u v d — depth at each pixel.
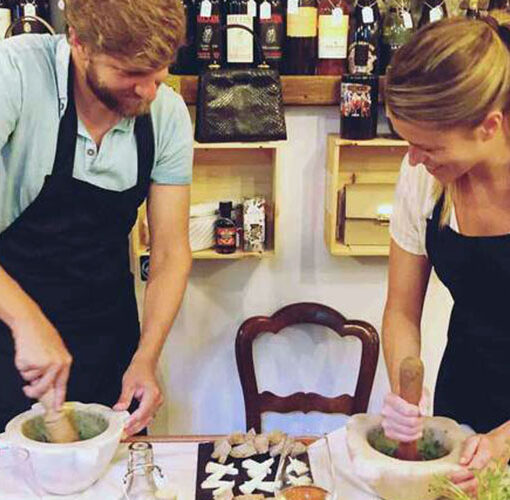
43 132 1.83
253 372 2.76
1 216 1.91
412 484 1.42
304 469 1.54
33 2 2.42
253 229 2.62
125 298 2.15
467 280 1.65
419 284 1.78
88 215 1.96
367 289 2.82
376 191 2.61
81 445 1.48
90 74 1.65
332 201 2.57
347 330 2.72
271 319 2.74
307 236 2.77
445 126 1.33
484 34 1.33
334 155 2.53
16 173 1.86
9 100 1.76
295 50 2.51
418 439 1.50
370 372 2.71
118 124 1.87
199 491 1.53
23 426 1.57
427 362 2.89
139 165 1.95
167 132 1.96
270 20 2.46
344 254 2.61
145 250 2.63
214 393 2.91
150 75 1.60
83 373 2.07
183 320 2.83
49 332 1.57
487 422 1.72
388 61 2.48
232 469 1.60
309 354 2.87
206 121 2.46
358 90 2.46
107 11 1.53
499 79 1.33
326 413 2.79
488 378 1.69
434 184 1.64
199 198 2.71
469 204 1.60
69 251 1.98
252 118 2.48
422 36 1.35
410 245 1.75
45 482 1.49
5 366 1.97
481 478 1.34
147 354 1.89
